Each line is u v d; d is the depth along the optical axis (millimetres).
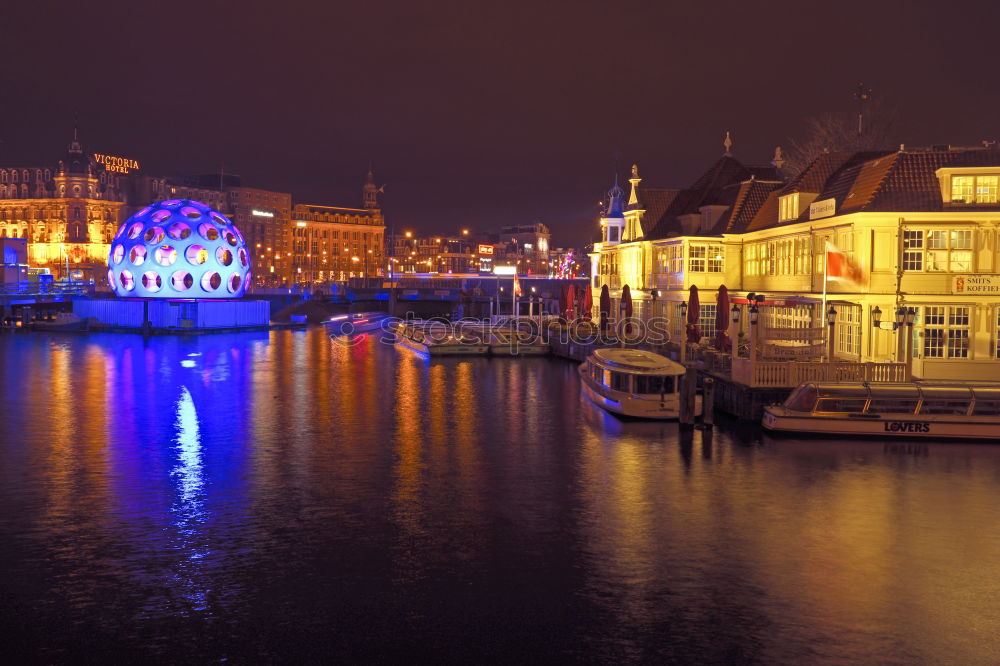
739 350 38344
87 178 186875
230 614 13883
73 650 12609
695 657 12438
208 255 92188
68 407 35781
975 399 27328
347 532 18156
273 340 77875
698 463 24531
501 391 41438
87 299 89938
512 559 16453
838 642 12875
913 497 20703
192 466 24484
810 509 19781
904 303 34219
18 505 20234
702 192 57719
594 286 75000
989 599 14422
